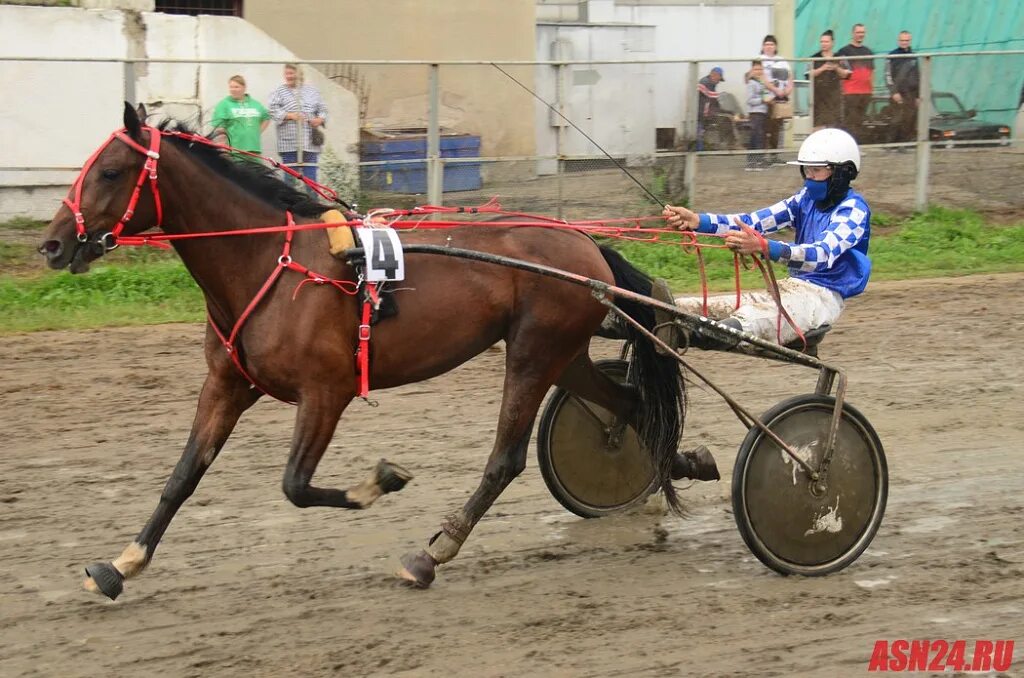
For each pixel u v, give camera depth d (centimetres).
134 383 1037
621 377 754
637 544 704
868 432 665
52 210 1454
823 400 656
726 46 2339
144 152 589
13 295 1298
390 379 640
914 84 1769
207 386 629
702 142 1647
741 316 696
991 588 630
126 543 690
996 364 1120
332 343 607
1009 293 1438
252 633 575
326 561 667
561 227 679
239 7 1925
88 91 1437
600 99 1597
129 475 809
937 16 2466
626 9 2275
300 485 603
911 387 1041
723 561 677
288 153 1466
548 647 558
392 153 1515
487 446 880
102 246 587
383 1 1988
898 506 761
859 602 612
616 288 644
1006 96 1819
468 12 2041
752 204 1683
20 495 767
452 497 775
